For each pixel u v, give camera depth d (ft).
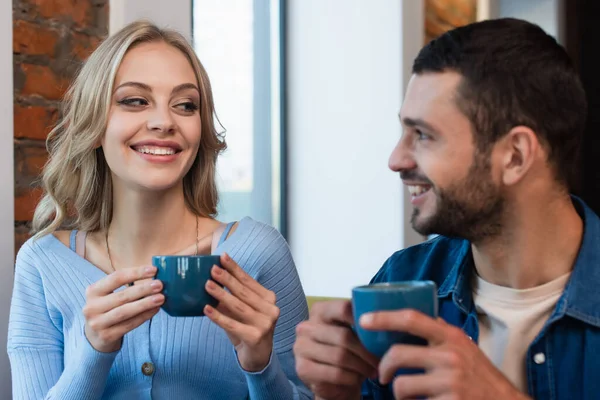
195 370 5.06
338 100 10.59
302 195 10.96
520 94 3.38
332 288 10.73
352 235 10.52
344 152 10.57
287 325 5.39
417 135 3.57
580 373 3.57
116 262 5.44
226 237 5.51
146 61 5.16
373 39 10.27
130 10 6.78
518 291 3.68
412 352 2.71
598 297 3.55
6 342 5.84
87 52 6.69
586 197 14.82
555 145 3.46
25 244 5.53
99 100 5.13
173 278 3.99
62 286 5.25
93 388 4.46
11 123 5.86
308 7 10.78
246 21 10.34
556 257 3.63
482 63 3.40
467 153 3.43
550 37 3.52
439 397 2.65
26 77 6.25
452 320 4.02
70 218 5.96
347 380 3.40
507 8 13.50
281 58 10.93
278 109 10.95
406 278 4.46
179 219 5.46
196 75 5.49
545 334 3.59
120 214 5.39
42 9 6.34
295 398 4.86
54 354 5.25
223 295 4.11
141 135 5.10
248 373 4.52
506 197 3.48
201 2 9.64
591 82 14.82
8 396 5.85
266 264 5.41
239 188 10.31
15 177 6.21
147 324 5.08
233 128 10.19
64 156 5.50
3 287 5.81
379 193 10.26
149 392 4.98
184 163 5.23
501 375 2.76
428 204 3.55
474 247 3.76
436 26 11.22
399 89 10.05
